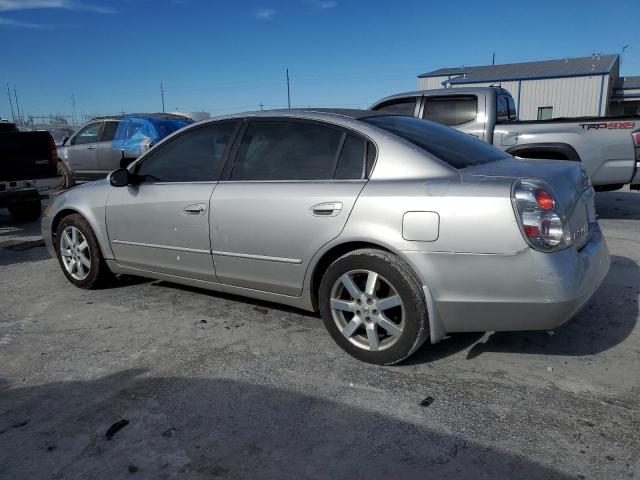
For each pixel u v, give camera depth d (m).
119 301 4.75
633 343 3.61
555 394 3.02
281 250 3.65
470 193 3.00
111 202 4.65
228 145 4.07
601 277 3.31
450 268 3.05
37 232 8.25
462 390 3.09
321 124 3.71
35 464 2.56
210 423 2.84
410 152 3.35
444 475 2.40
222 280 4.08
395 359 3.30
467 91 7.99
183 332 4.02
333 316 3.51
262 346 3.74
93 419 2.91
